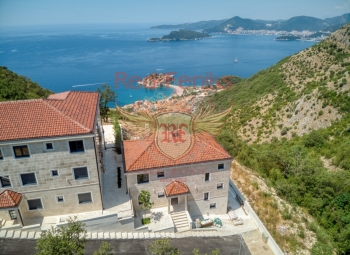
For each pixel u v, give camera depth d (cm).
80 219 2677
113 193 3103
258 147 7188
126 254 2533
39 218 2742
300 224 3306
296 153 5428
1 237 2511
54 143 2473
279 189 3984
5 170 2469
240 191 3756
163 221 2931
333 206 3772
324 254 2762
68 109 2728
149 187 2939
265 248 2816
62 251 1816
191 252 2664
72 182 2672
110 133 4844
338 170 4953
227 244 2819
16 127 2405
